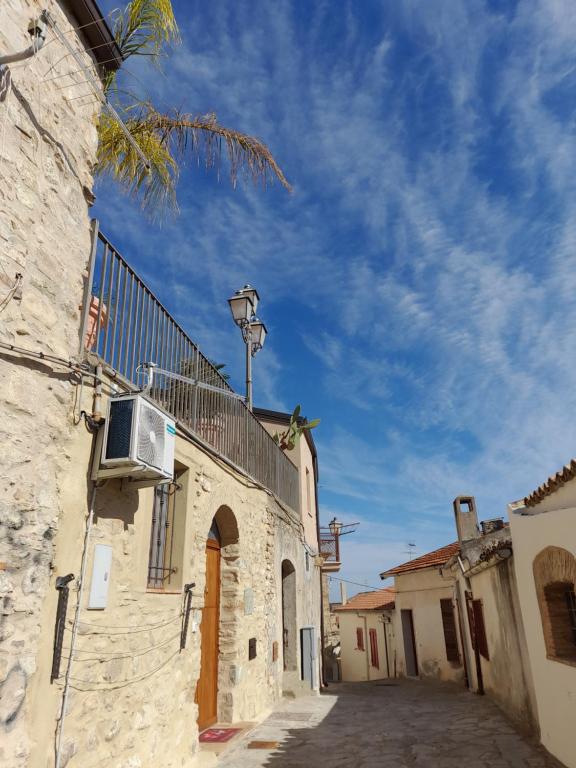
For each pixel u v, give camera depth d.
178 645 5.25
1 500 3.02
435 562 15.88
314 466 18.94
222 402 7.65
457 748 6.59
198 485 6.12
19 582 3.09
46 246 3.61
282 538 10.93
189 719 5.38
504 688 9.05
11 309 3.24
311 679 11.70
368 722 8.27
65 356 3.71
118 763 4.02
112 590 4.12
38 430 3.37
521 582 7.14
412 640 18.36
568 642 6.08
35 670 3.18
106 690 3.94
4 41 3.35
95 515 3.95
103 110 5.14
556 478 5.73
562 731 5.79
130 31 5.23
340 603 32.69
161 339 5.50
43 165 3.66
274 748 6.49
